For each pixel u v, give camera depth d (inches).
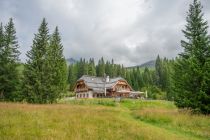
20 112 831.1
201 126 913.5
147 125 909.8
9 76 2069.4
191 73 1221.7
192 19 1352.1
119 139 600.7
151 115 1104.8
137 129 724.0
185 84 1253.7
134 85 4911.4
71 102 2194.9
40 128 632.4
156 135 671.8
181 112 1172.5
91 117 877.8
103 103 2140.7
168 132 804.0
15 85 2049.7
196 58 1256.8
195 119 997.8
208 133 814.5
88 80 3582.7
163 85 4628.4
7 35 2154.3
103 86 3585.1
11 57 2128.4
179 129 882.8
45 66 1999.3
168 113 1157.7
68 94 3848.4
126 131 693.3
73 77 4980.3
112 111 1259.2
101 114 994.7
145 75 5472.4
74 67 5649.6
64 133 593.3
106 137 607.8
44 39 2052.2
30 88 1891.0
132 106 2094.0
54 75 2082.9
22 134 554.6
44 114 847.1
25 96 1909.4
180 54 1389.0
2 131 564.1
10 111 832.9
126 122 844.0
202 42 1272.1
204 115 1090.7
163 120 1027.3
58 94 2079.2
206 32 1316.4
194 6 1365.7
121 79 3553.2
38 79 1942.7
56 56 2447.1
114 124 783.1
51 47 2421.3
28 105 1144.2
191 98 1192.2
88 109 1174.3
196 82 1221.7
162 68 5467.5
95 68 5944.9
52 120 754.2
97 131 663.1
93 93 3427.7
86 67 5359.3
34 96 1872.5
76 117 848.9
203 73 1167.0
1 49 2119.8
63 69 2476.6
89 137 585.3
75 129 653.9
